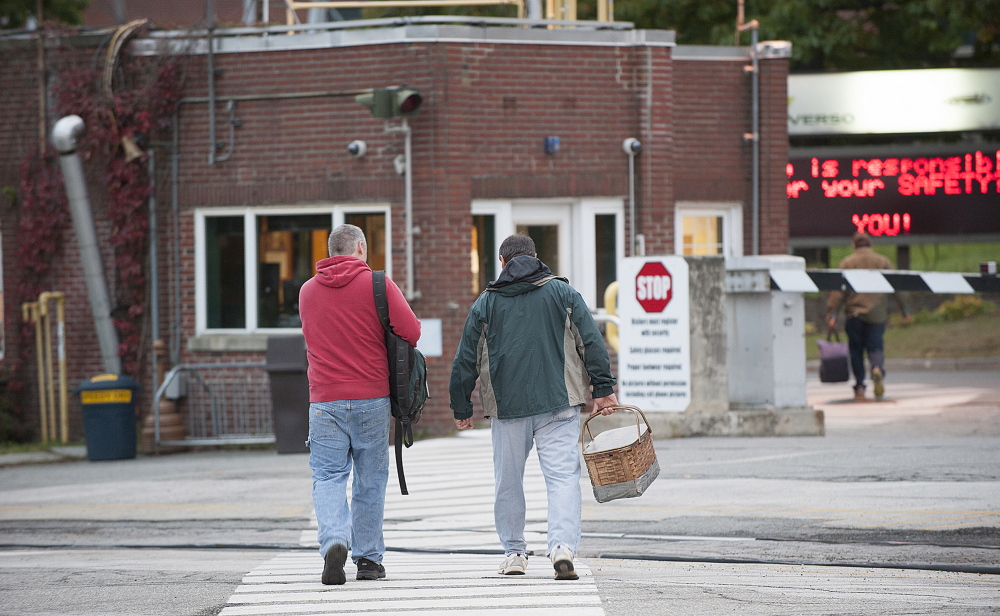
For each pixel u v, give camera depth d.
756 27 58.25
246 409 53.84
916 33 99.50
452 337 51.44
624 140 53.75
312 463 22.94
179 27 55.66
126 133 54.19
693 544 27.52
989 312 94.81
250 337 53.53
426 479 39.00
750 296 45.62
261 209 53.78
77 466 48.84
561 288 22.92
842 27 97.50
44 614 20.52
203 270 54.44
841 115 85.50
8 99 56.09
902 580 22.66
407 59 51.44
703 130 57.94
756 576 23.22
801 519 29.41
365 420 22.80
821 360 56.91
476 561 26.23
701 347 44.62
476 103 51.97
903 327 93.81
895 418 49.91
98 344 56.09
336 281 22.88
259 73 53.44
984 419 48.62
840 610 19.09
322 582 22.14
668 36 53.94
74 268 56.09
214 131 53.88
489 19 52.12
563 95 53.00
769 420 44.78
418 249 51.56
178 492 39.34
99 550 30.86
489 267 53.00
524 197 52.62
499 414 22.70
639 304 45.06
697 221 58.50
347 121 52.47
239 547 30.11
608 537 28.84
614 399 22.73
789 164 85.69
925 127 85.06
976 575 23.39
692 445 42.56
